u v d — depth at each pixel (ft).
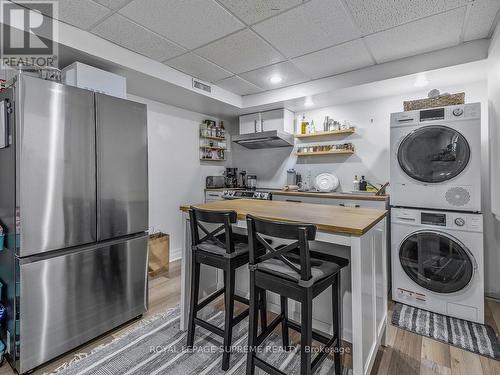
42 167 5.49
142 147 7.41
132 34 7.27
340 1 5.98
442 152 7.61
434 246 7.75
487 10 6.19
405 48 8.09
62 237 5.82
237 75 10.27
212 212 5.35
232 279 5.33
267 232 4.37
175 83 9.69
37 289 5.48
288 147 13.97
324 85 10.47
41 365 5.61
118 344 6.30
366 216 5.38
